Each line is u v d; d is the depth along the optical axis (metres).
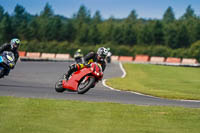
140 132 20.23
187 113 25.75
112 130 20.25
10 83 43.34
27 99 28.23
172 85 55.41
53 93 34.59
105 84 50.19
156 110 26.50
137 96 37.38
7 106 24.91
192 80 65.12
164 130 20.91
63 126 20.50
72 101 28.38
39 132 19.05
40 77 58.06
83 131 19.73
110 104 27.94
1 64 35.16
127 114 24.53
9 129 19.28
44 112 23.67
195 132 20.72
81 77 32.78
